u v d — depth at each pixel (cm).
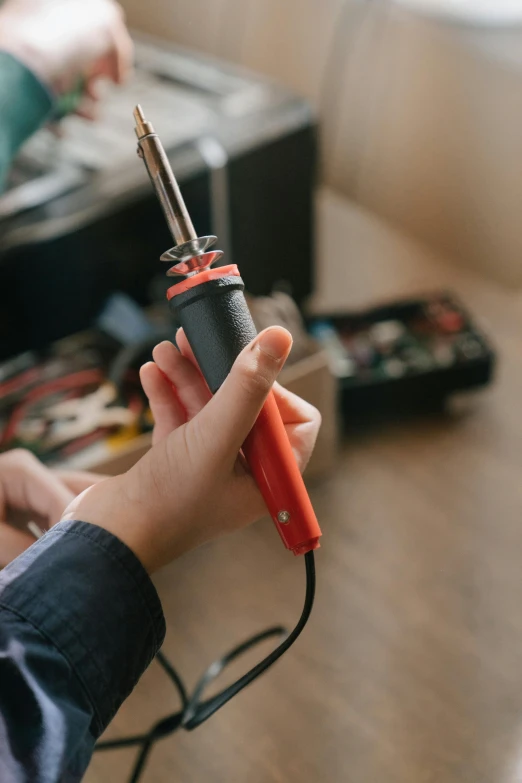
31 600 29
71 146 72
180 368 37
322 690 53
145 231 70
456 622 57
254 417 30
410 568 61
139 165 69
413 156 93
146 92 80
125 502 32
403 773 49
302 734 51
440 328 75
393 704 52
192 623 59
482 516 65
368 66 94
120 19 67
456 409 75
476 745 50
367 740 50
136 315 69
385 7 89
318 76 100
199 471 31
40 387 66
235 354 31
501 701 52
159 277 73
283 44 102
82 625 29
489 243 89
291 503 32
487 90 82
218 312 31
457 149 88
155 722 53
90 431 62
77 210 65
